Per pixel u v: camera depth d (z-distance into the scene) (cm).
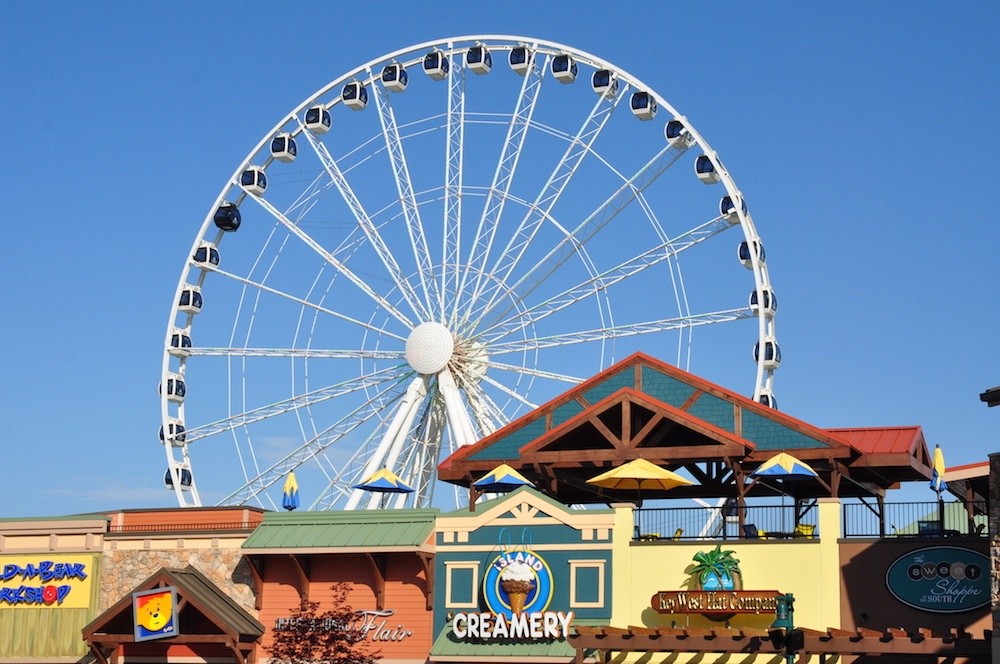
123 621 5316
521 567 4859
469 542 4997
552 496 5278
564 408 5238
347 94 7875
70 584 5606
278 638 5091
